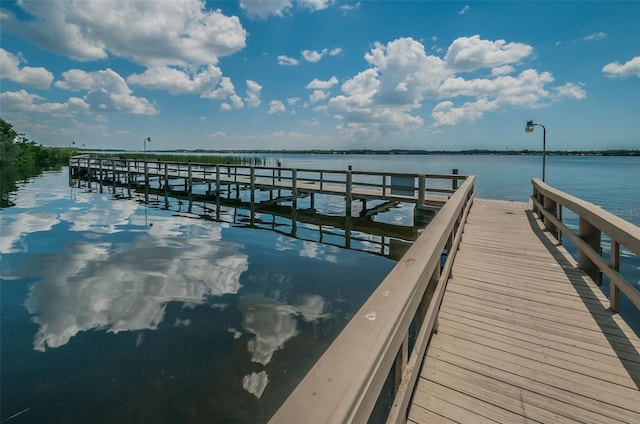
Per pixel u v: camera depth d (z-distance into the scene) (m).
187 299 4.92
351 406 0.65
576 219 11.40
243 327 4.10
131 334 3.95
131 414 2.75
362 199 10.90
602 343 2.40
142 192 19.31
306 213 12.68
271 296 5.04
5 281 5.61
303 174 35.84
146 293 5.13
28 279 5.70
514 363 2.17
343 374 0.73
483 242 5.19
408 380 1.46
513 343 2.41
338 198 16.89
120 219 11.45
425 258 1.55
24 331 4.02
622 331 2.55
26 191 18.83
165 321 4.25
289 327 4.10
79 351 3.62
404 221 11.26
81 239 8.55
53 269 6.22
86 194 18.23
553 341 2.43
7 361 3.45
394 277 1.30
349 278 5.86
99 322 4.24
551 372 2.08
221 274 6.02
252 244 8.29
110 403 2.87
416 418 1.71
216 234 9.38
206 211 13.41
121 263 6.59
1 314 4.45
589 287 3.41
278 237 9.12
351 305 4.75
